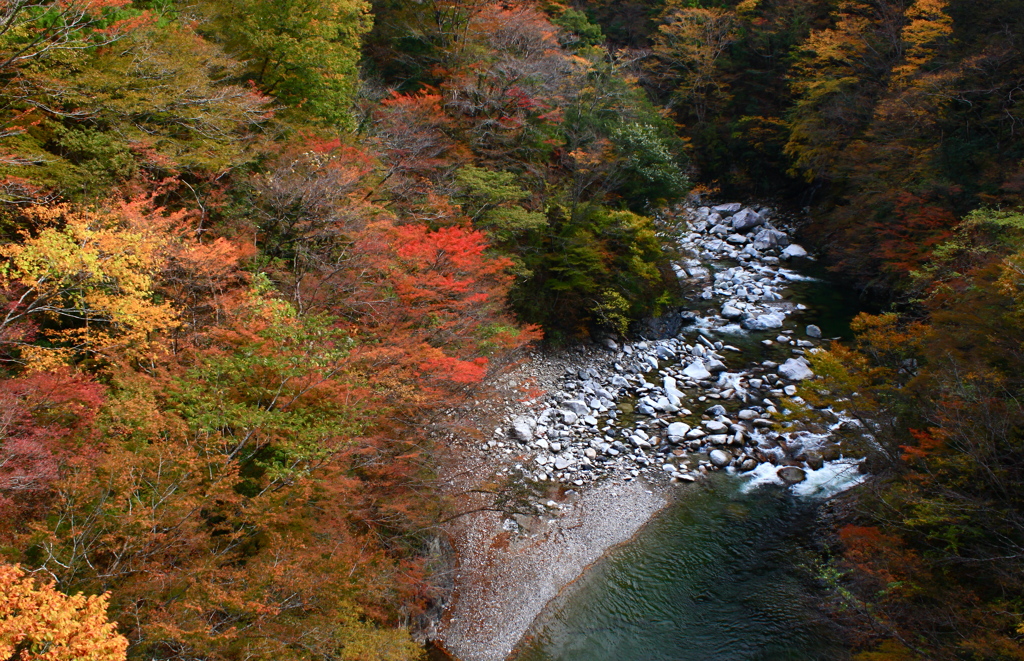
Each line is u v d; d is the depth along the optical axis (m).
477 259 11.96
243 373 7.45
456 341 10.82
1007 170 19.48
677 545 12.34
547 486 13.76
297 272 10.33
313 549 6.80
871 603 8.98
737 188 38.19
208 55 10.16
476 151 18.58
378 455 8.77
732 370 19.98
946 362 10.12
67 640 4.13
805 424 15.48
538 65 20.00
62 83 8.10
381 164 13.12
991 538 8.52
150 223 7.81
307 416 7.44
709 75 37.06
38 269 6.36
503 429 15.38
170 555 5.89
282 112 13.19
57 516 5.54
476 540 11.98
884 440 10.97
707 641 10.17
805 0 35.38
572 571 11.59
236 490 7.34
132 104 9.05
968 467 8.72
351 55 15.34
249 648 5.71
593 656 9.92
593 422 16.34
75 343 7.85
